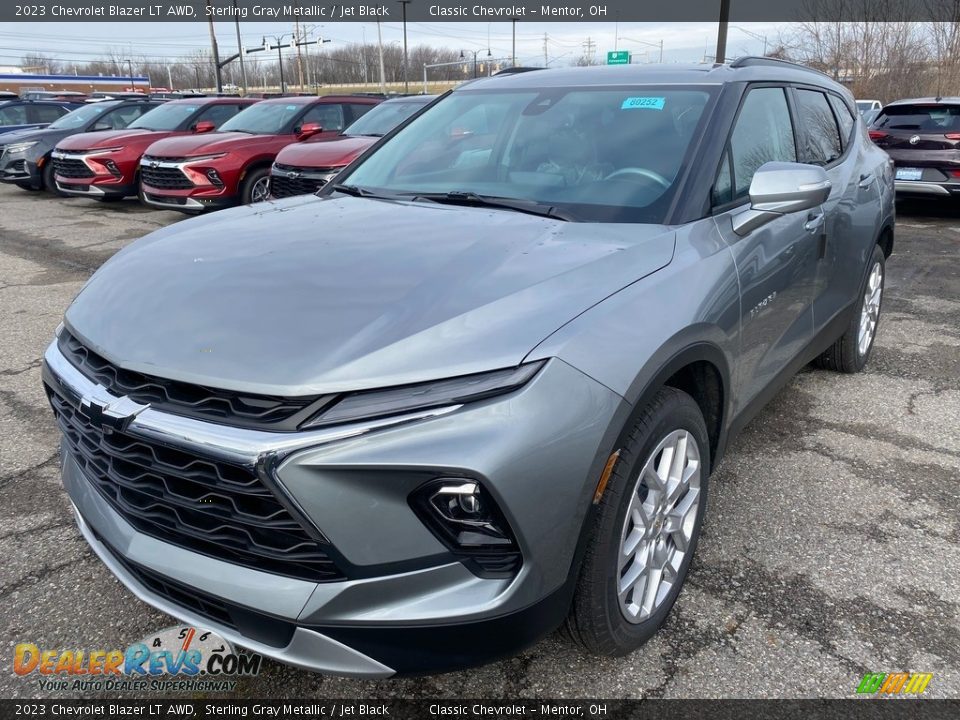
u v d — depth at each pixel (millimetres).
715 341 2373
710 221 2623
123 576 2084
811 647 2348
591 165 2920
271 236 2514
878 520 3045
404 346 1781
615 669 2264
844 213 3717
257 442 1681
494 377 1764
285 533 1744
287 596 1744
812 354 3688
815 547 2857
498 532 1760
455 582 1759
